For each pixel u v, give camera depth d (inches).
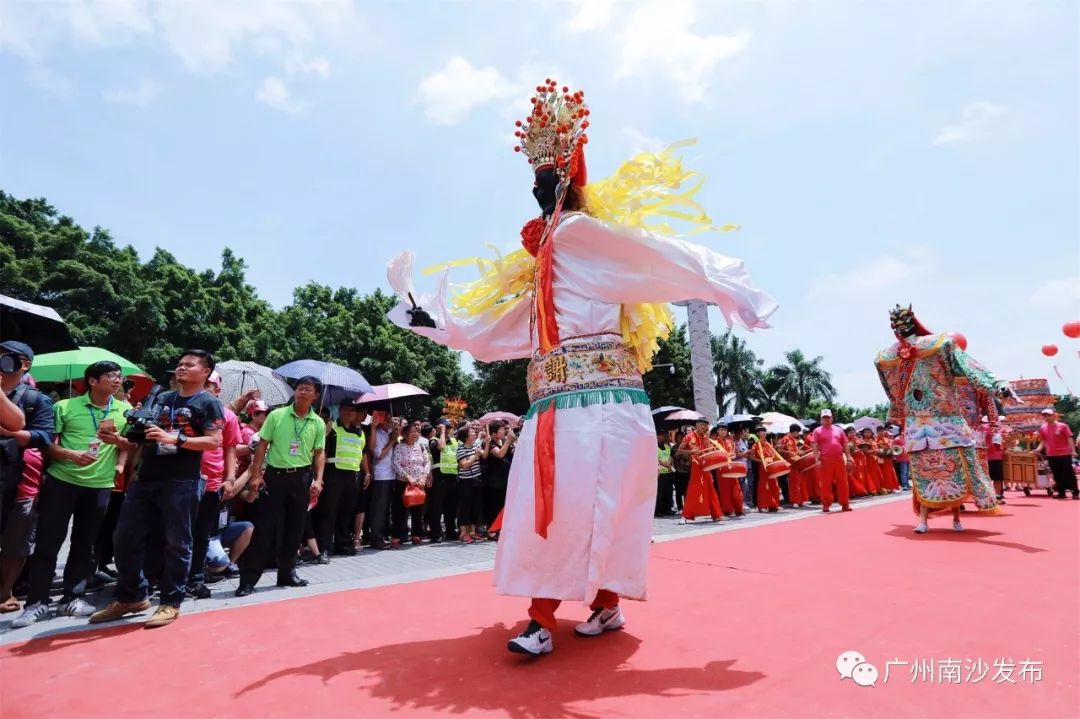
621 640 127.1
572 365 128.7
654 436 130.3
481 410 1333.7
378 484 336.8
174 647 135.3
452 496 378.9
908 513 351.3
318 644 132.8
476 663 116.9
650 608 150.5
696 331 635.5
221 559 243.3
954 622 128.1
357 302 1294.3
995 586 157.6
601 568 117.9
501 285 156.3
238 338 1109.1
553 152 143.0
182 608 174.6
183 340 1073.5
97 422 194.9
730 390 1590.8
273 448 211.9
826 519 335.3
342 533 317.4
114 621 163.5
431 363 1305.4
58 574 271.6
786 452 529.7
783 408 1781.5
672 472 490.0
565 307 132.6
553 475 122.2
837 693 96.0
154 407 173.3
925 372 266.2
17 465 171.3
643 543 127.2
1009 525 275.3
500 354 159.8
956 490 254.8
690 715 90.7
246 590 202.4
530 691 102.5
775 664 109.5
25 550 196.5
